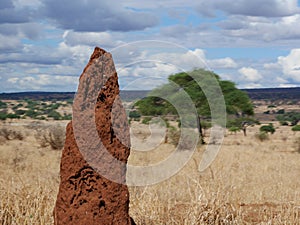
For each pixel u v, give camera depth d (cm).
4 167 1755
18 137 3856
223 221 697
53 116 6256
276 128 7544
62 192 522
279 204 869
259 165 1944
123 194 523
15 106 8275
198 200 711
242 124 4997
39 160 2095
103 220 516
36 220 652
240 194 980
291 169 1892
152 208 712
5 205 702
